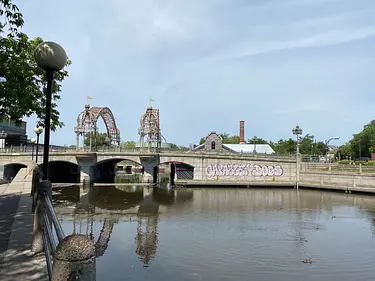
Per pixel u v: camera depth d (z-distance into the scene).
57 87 14.84
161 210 36.06
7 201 14.30
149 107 65.25
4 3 9.73
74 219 30.86
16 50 11.69
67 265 2.96
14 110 12.78
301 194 50.31
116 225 28.45
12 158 60.41
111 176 87.06
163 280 15.89
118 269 17.31
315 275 16.95
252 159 60.69
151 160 60.06
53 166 70.12
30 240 8.07
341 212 35.03
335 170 57.97
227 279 16.16
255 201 43.03
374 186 49.50
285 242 23.08
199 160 60.78
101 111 67.75
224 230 26.59
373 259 19.56
